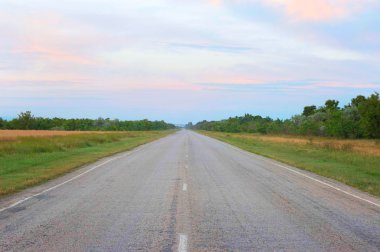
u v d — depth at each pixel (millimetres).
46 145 35625
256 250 7109
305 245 7445
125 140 62438
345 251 7086
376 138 61062
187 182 16406
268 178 18031
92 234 8133
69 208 10930
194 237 7953
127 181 16672
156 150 38906
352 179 17891
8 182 15914
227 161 26875
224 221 9430
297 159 28781
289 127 97812
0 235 8023
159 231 8422
